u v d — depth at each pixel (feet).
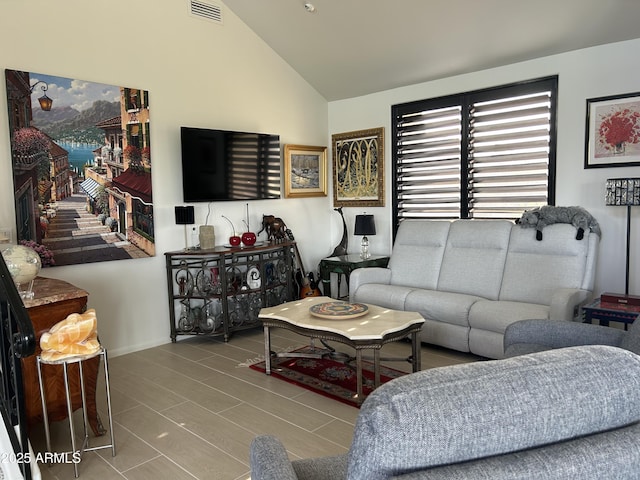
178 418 9.89
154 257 14.76
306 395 10.91
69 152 12.71
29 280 8.82
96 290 13.51
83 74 12.92
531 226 13.44
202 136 15.20
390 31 14.98
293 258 18.17
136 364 13.16
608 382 3.12
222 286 14.76
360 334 9.88
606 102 13.28
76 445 8.89
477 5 12.96
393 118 18.28
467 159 16.35
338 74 18.15
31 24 11.95
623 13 12.04
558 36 13.34
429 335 13.56
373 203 18.99
